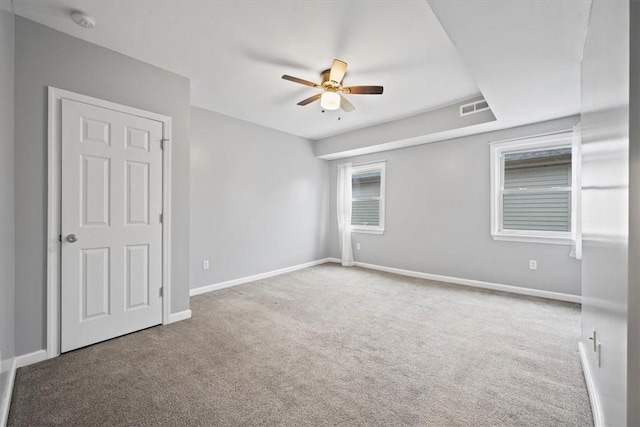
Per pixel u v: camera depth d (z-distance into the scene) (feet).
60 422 4.94
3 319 5.49
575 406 5.33
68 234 7.30
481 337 8.22
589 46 5.67
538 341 7.95
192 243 12.60
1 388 5.00
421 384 6.03
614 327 3.72
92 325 7.70
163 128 9.14
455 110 12.55
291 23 7.11
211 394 5.70
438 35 7.57
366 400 5.53
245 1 6.35
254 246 15.20
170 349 7.52
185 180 9.73
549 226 11.96
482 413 5.17
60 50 7.23
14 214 6.51
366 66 9.18
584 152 6.42
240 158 14.51
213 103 12.38
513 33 6.30
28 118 6.73
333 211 19.79
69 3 6.34
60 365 6.72
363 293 12.62
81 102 7.52
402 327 8.96
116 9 6.57
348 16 6.84
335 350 7.50
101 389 5.84
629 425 3.02
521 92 9.11
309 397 5.61
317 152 18.63
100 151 7.82
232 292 12.85
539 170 12.17
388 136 14.96
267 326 9.05
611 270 3.87
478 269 13.60
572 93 9.16
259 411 5.22
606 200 4.15
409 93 11.37
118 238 8.16
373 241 17.75
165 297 9.16
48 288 6.98
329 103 9.50
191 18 6.91
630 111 2.97
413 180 15.79
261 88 10.82
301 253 17.98
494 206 13.01
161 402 5.46
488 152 13.19
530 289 12.19
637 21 2.92
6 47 5.74
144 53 8.37
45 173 6.97
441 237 14.78
